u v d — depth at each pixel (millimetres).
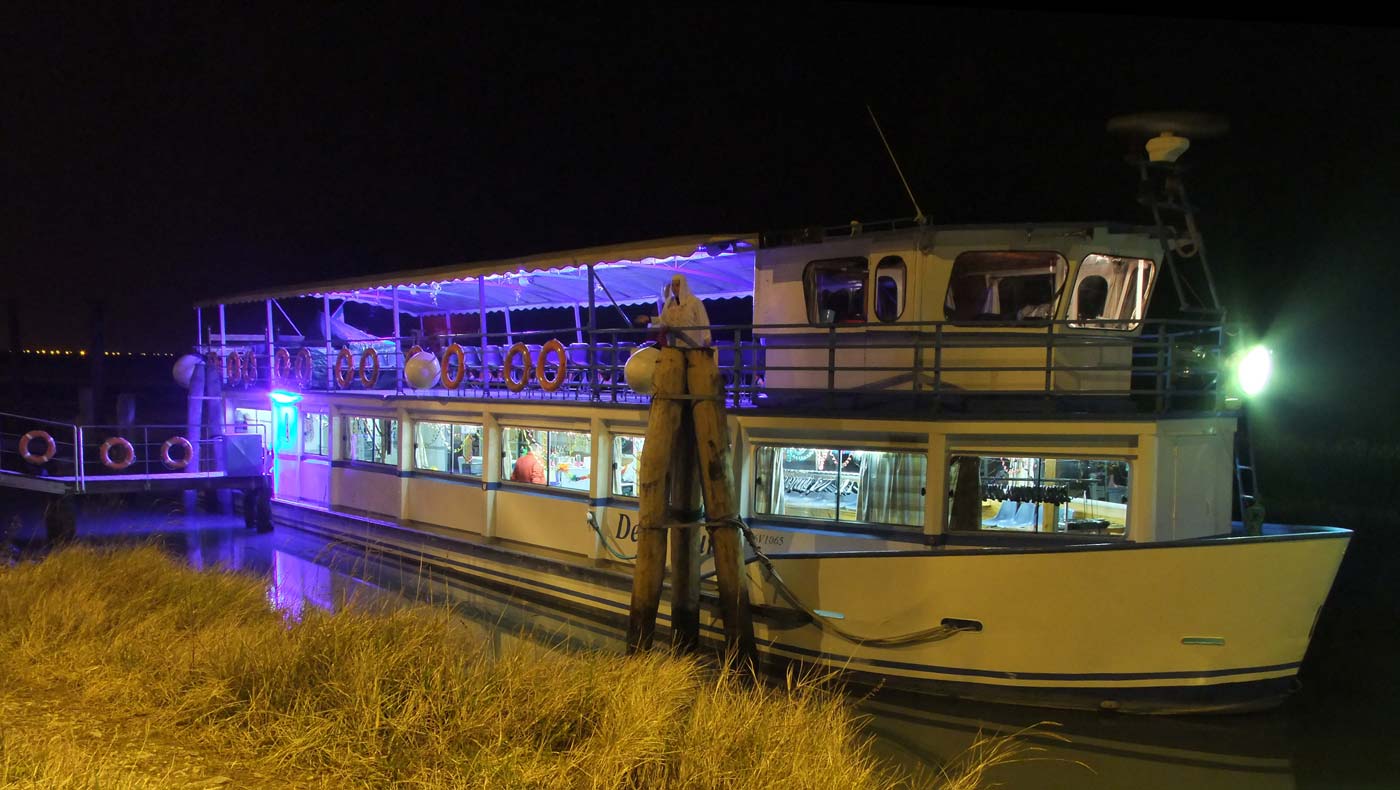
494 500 13344
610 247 11406
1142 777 7484
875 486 9688
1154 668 8219
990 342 9320
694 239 10664
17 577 9539
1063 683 8406
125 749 5590
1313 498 19875
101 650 7438
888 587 8828
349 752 5609
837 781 5789
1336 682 10203
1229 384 9906
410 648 6965
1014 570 8312
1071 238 9375
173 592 9305
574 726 6254
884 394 9516
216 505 21188
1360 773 7660
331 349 18812
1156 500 8609
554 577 12008
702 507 9750
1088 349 9828
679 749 5941
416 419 15117
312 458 18062
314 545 16875
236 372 21078
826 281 10367
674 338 9758
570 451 12477
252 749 5719
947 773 7461
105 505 22078
